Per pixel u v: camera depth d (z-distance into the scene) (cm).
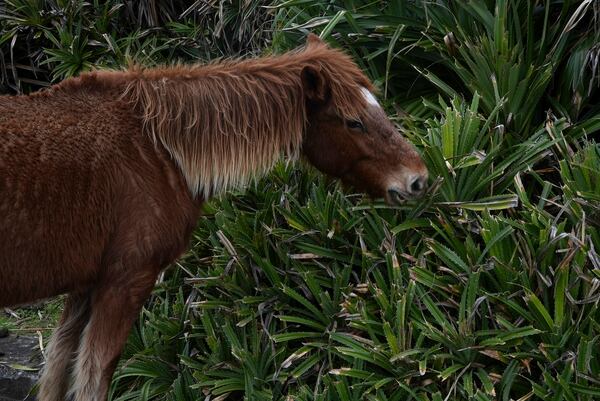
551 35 605
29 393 581
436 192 536
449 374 484
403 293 514
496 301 506
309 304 543
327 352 532
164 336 575
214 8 805
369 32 642
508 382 483
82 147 456
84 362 479
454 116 556
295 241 563
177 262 606
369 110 491
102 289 475
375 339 509
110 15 823
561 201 545
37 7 827
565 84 589
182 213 485
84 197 455
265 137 490
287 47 664
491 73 578
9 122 446
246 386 530
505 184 550
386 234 540
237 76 489
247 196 610
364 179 505
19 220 440
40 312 707
